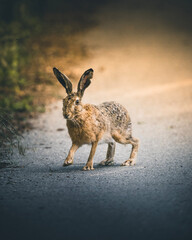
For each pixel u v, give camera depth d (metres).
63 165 13.77
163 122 23.53
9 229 8.70
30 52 40.84
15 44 38.00
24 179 12.67
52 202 10.30
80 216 9.28
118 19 63.19
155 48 48.97
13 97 30.20
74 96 13.41
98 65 43.50
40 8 64.62
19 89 33.12
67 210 9.69
